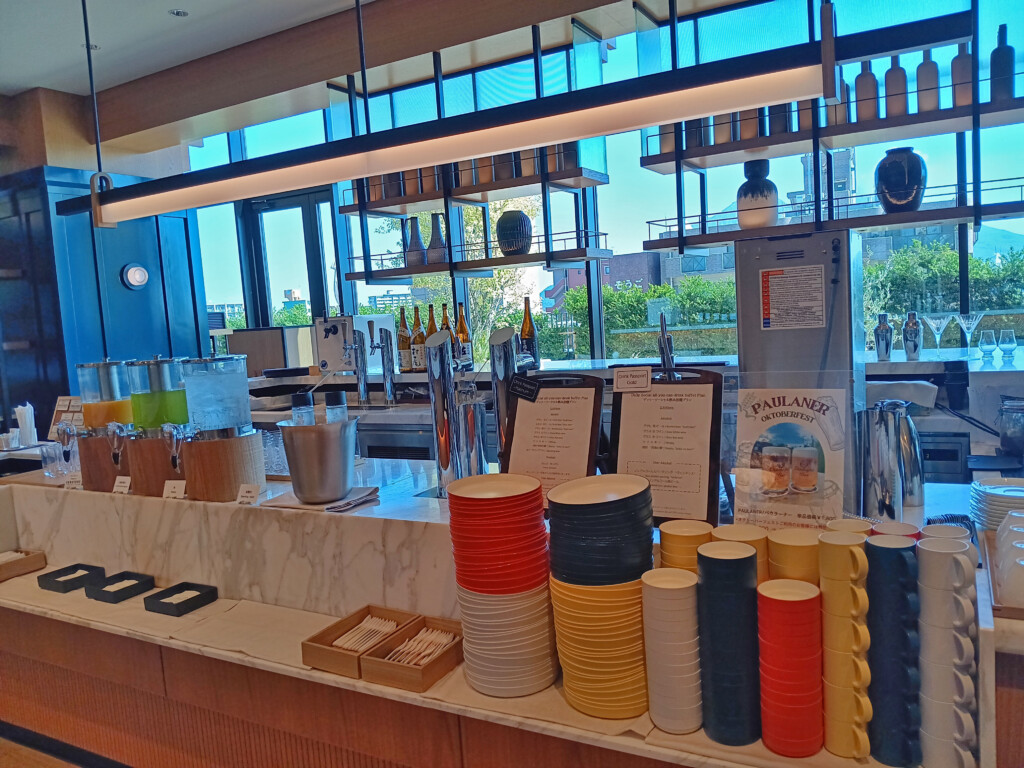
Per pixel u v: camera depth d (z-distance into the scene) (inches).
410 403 162.4
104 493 84.2
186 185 117.0
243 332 215.2
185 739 75.5
